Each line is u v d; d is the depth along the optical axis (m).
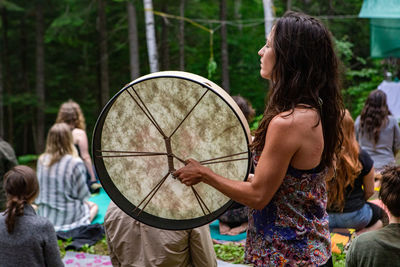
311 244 1.50
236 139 1.64
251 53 13.32
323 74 1.44
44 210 4.25
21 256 2.17
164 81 1.70
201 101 1.67
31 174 2.26
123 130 1.77
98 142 1.78
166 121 1.74
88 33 15.41
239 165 1.64
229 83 13.59
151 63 9.08
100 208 4.87
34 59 17.78
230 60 14.30
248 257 1.60
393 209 1.93
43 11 15.38
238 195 1.42
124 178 1.80
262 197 1.41
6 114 18.48
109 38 14.83
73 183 4.23
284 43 1.44
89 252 3.82
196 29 14.25
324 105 1.47
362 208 3.54
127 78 15.91
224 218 4.05
